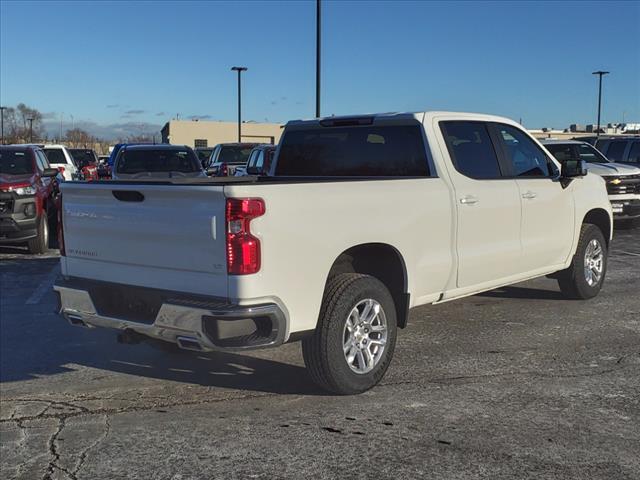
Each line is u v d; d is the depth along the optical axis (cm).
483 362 579
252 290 421
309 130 671
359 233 487
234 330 421
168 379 547
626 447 412
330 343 472
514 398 494
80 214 500
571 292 789
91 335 682
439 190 562
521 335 661
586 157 1612
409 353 605
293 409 477
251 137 8231
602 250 809
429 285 557
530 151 695
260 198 423
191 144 8012
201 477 379
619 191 1423
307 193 452
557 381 530
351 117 631
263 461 397
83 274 506
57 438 433
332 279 488
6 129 9350
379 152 620
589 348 619
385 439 425
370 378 501
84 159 2950
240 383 534
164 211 446
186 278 441
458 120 617
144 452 411
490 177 630
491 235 618
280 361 588
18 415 473
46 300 837
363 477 377
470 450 409
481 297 830
